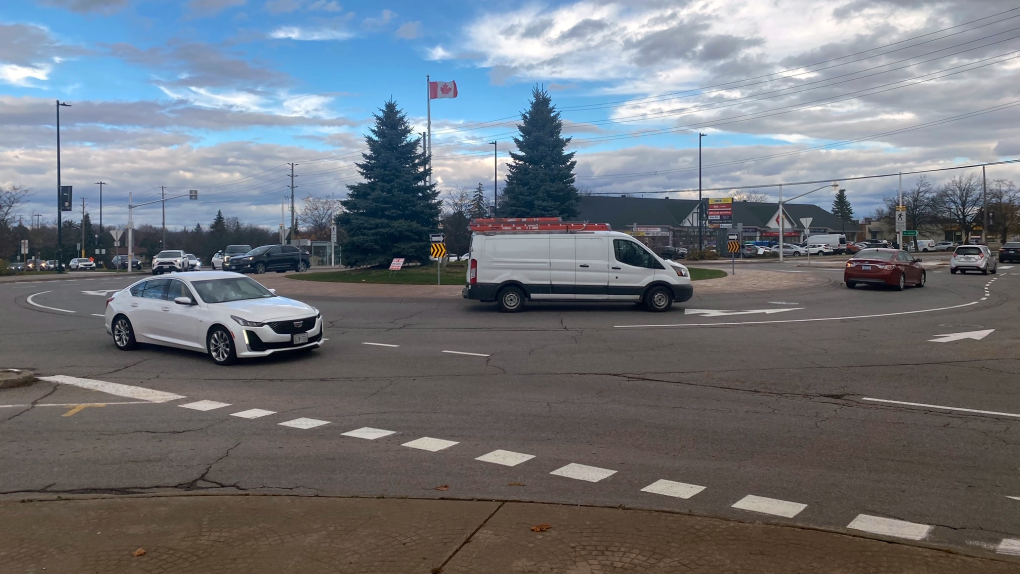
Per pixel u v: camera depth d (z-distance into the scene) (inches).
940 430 293.6
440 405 341.7
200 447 270.4
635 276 742.5
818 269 1583.4
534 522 189.0
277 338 451.8
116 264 2593.5
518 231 751.7
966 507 207.6
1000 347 509.0
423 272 1253.1
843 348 508.7
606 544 174.2
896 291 991.0
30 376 395.5
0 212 2299.5
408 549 171.6
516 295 748.0
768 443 275.1
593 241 743.7
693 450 265.7
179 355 491.2
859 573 159.5
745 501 211.3
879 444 273.4
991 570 161.8
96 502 207.0
